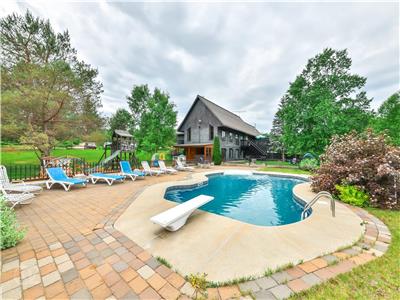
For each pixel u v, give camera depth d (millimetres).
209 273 2105
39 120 10164
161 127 18969
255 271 2143
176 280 1998
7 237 2551
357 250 2615
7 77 8922
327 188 6191
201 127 23688
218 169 15422
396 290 1818
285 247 2688
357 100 16609
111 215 3996
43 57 10297
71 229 3264
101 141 12695
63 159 8680
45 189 6602
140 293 1812
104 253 2502
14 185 5555
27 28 9547
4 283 1891
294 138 17531
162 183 8039
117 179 8008
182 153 25594
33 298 1718
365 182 5434
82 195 5801
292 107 17625
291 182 10969
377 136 6184
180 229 3309
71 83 10203
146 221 3654
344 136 7312
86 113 11867
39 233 3094
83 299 1722
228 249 2623
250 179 11852
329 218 3949
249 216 5602
